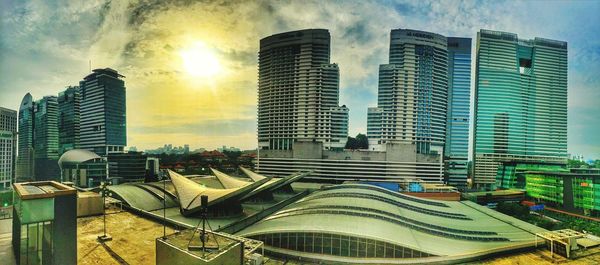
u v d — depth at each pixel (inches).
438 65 7721.5
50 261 1678.2
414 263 2417.6
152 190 4552.2
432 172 7303.2
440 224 3117.6
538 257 2596.0
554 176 5349.4
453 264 2434.8
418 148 7573.8
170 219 3553.2
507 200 5757.9
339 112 7726.4
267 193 5044.3
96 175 7480.3
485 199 5644.7
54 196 1685.5
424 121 7588.6
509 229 3161.9
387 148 7229.3
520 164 6811.0
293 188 6481.3
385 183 6107.3
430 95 7647.6
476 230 3058.6
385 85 7588.6
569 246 2603.3
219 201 3612.2
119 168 7504.9
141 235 3002.0
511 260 2524.6
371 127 7682.1
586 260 2539.4
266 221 3051.2
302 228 2672.2
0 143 6294.3
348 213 2992.1
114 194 4419.3
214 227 3348.9
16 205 1852.9
